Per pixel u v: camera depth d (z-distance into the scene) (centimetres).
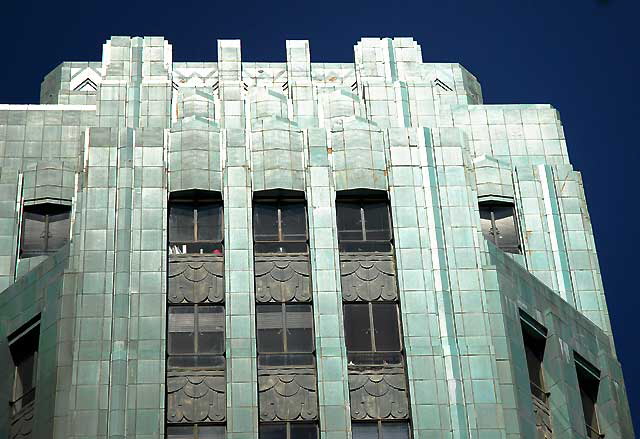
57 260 7681
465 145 8138
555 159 8638
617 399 8019
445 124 8600
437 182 7962
